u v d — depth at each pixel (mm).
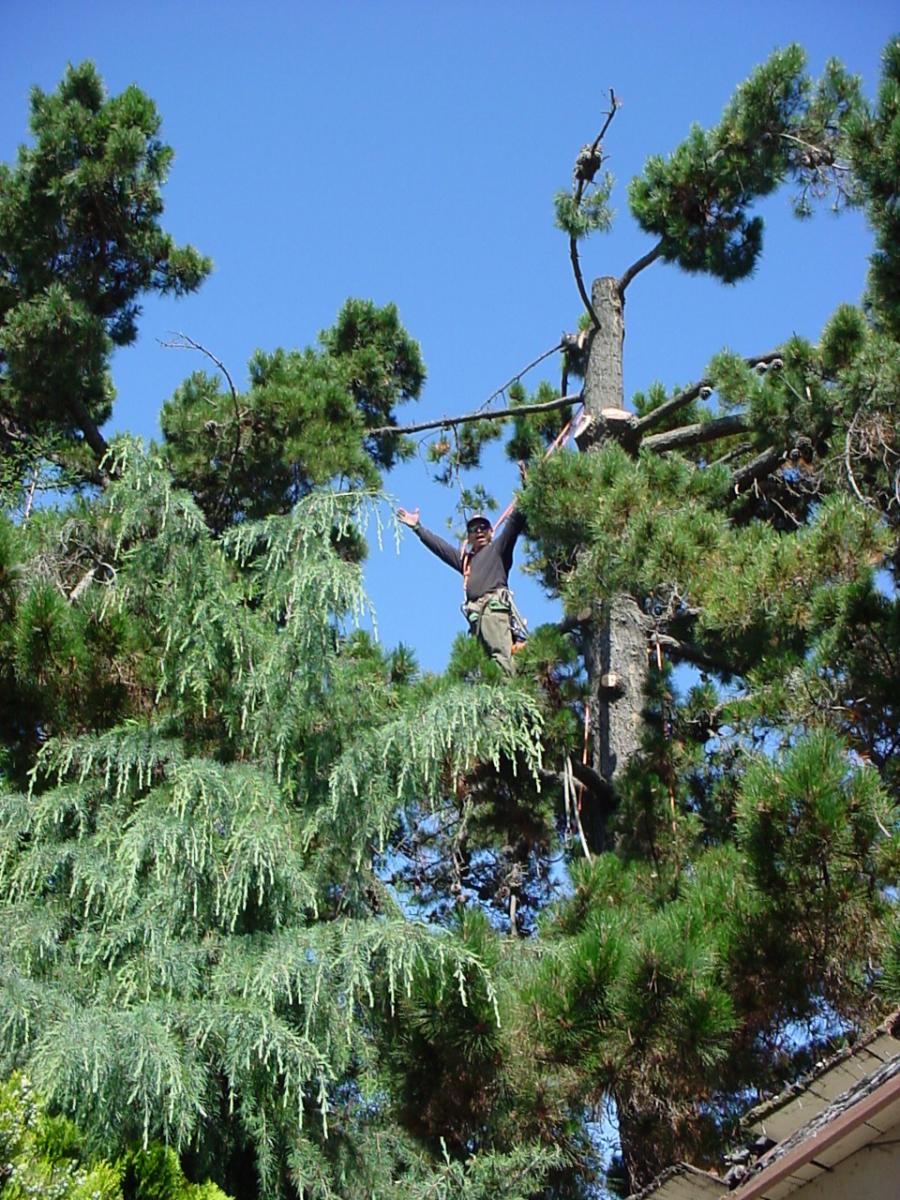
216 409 22938
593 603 17719
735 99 19734
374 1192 14023
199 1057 13094
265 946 13672
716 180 19688
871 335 18203
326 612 14922
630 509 16891
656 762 18047
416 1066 13461
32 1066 12203
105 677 16203
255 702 15344
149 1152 12477
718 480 17875
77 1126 12328
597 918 13531
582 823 19250
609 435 20391
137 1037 12375
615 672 19469
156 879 14023
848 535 16188
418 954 12969
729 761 17891
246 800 14180
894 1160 9836
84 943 13891
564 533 17578
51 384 22734
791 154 19766
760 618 16391
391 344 26156
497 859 20031
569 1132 13438
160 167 23531
